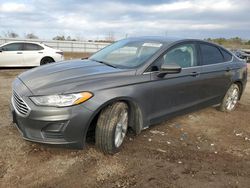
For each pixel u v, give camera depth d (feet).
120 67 12.62
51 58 41.70
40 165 10.43
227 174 10.73
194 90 15.03
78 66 12.71
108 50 15.57
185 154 12.15
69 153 11.39
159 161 11.34
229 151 12.84
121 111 11.31
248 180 10.43
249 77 42.39
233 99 19.22
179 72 13.23
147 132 14.24
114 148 11.36
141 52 13.53
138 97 11.81
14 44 38.88
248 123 17.12
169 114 13.87
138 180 9.91
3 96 20.35
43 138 10.24
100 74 11.36
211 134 14.80
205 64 15.90
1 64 37.78
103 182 9.66
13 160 10.63
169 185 9.73
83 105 10.20
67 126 10.12
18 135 12.77
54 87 10.27
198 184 9.92
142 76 12.08
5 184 9.18
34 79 11.26
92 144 12.13
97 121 11.00
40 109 9.96
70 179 9.71
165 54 13.32
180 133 14.53
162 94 13.04
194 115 17.83
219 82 17.04
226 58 18.13
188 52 14.92
